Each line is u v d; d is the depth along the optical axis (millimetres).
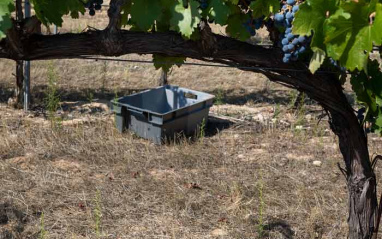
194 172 8883
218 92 12422
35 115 11031
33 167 8742
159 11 3850
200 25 4047
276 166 9219
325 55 3697
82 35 3979
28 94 11211
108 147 9531
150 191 8172
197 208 7793
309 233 7270
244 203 7852
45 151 9273
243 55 4305
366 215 4977
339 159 9500
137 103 10812
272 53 4332
